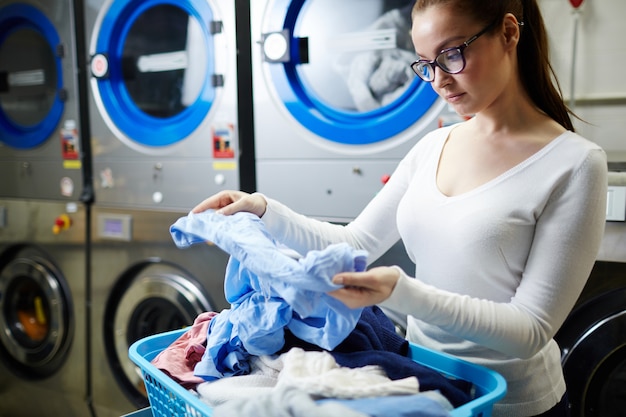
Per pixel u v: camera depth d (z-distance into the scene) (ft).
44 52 8.23
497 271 3.19
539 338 2.89
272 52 6.26
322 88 6.38
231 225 3.11
